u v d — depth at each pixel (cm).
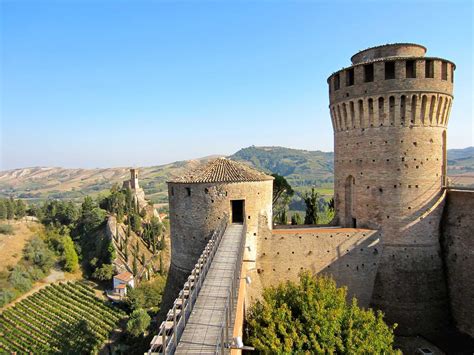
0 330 9356
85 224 17075
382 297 3694
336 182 4256
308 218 6075
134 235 16025
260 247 3591
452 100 3812
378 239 3722
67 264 14112
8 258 13738
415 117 3616
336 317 2492
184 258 3566
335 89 4075
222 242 2889
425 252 3653
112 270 13375
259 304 2911
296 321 2498
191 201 3500
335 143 4253
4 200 18425
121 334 9138
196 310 1669
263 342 2402
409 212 3644
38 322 9881
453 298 3578
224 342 1352
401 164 3641
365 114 3753
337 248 3666
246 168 3800
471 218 3406
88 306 11100
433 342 3506
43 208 19050
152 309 10069
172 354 1278
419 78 3550
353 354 2317
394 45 3825
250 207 3494
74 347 8319
